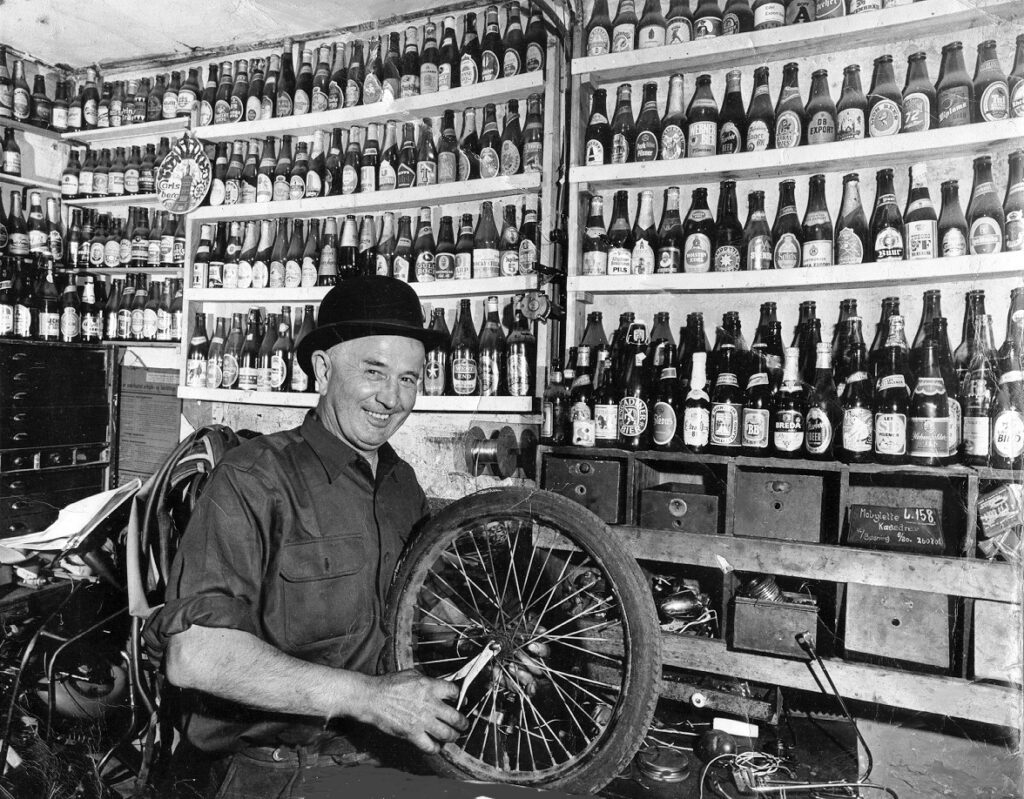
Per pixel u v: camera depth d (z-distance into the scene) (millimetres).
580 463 1823
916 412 1570
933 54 1804
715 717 1708
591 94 2213
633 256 2059
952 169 1795
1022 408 1524
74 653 1779
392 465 1447
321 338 1312
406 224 2646
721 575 1952
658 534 1687
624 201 2172
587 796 1159
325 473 1283
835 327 1963
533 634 1416
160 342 3078
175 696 1468
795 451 1670
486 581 1683
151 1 2719
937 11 1661
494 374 2365
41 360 2938
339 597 1246
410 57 2588
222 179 2924
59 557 1627
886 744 1654
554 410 2004
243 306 2953
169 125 3059
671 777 1448
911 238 1736
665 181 2088
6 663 1769
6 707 1668
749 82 2059
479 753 1412
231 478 1173
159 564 1468
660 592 1854
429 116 2561
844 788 1431
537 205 2348
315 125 2678
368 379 1271
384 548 1365
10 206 3260
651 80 2188
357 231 2717
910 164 1832
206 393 2857
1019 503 1381
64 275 3209
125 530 1709
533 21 2314
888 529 1495
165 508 1484
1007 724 1354
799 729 1665
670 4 2119
